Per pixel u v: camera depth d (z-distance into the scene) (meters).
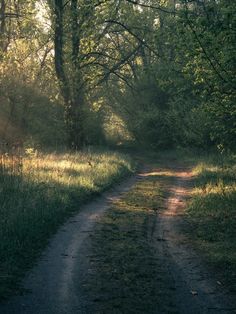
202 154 36.62
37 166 19.50
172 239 11.39
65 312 6.69
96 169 22.66
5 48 33.16
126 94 51.12
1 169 15.73
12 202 11.92
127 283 8.00
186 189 20.81
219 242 10.92
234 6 12.99
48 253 9.66
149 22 37.59
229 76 13.63
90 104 37.81
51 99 31.81
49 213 12.38
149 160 39.59
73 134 33.72
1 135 28.89
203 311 6.90
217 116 15.14
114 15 34.72
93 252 9.88
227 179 21.22
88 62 35.28
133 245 10.61
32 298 7.20
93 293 7.48
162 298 7.36
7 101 29.11
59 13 32.28
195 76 14.91
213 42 13.26
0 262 8.68
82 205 15.31
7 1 38.44
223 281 8.23
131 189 20.17
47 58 35.59
